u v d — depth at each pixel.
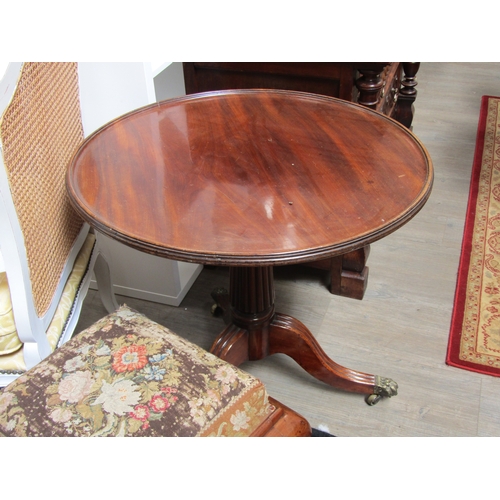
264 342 1.43
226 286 1.86
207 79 1.73
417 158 1.13
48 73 1.11
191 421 0.88
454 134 2.69
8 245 0.95
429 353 1.58
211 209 1.00
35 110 1.05
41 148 1.08
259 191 1.04
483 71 3.39
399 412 1.42
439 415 1.41
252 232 0.94
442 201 2.24
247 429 0.94
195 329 1.69
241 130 1.26
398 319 1.70
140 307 1.78
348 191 1.03
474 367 1.53
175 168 1.12
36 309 1.06
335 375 1.42
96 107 1.49
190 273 1.86
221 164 1.13
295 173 1.09
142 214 0.99
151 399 0.90
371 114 1.31
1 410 0.90
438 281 1.85
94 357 0.98
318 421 1.40
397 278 1.87
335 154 1.15
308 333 1.41
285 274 1.90
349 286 1.76
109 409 0.89
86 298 1.82
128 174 1.10
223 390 0.93
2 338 1.03
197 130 1.26
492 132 2.70
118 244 1.70
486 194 2.26
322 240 0.91
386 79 1.98
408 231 2.09
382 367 1.54
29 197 1.02
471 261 1.91
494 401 1.44
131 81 1.43
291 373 1.55
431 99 3.04
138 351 0.99
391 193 1.02
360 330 1.67
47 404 0.90
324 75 1.56
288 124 1.28
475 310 1.71
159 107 1.36
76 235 1.29
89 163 1.14
